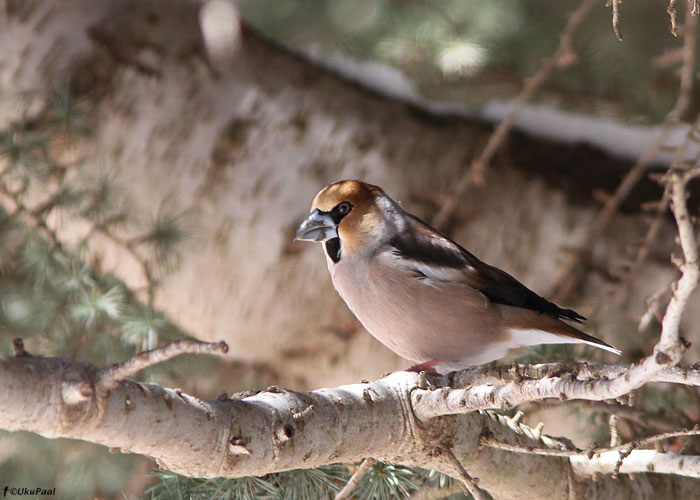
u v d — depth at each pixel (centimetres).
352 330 1015
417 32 1194
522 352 933
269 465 581
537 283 970
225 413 563
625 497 757
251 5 1445
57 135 1009
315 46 1372
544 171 1022
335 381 1051
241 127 1038
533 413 966
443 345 862
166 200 1019
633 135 1067
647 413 862
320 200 894
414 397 646
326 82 1088
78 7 1073
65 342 1066
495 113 1109
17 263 1123
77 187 1017
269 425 580
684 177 409
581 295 948
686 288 422
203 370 1099
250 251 1009
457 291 841
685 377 500
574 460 737
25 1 1067
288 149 1030
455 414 679
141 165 1023
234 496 748
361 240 875
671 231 956
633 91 1220
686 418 881
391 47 1177
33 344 1078
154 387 533
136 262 1028
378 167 1015
